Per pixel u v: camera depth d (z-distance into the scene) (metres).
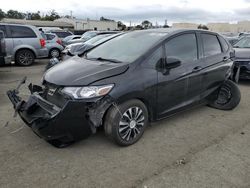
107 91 3.26
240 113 5.19
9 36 10.56
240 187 2.84
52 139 3.22
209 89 4.91
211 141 3.90
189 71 4.30
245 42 8.63
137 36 4.41
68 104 3.08
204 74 4.63
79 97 3.16
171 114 4.26
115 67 3.50
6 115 4.69
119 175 2.99
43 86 3.75
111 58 3.98
